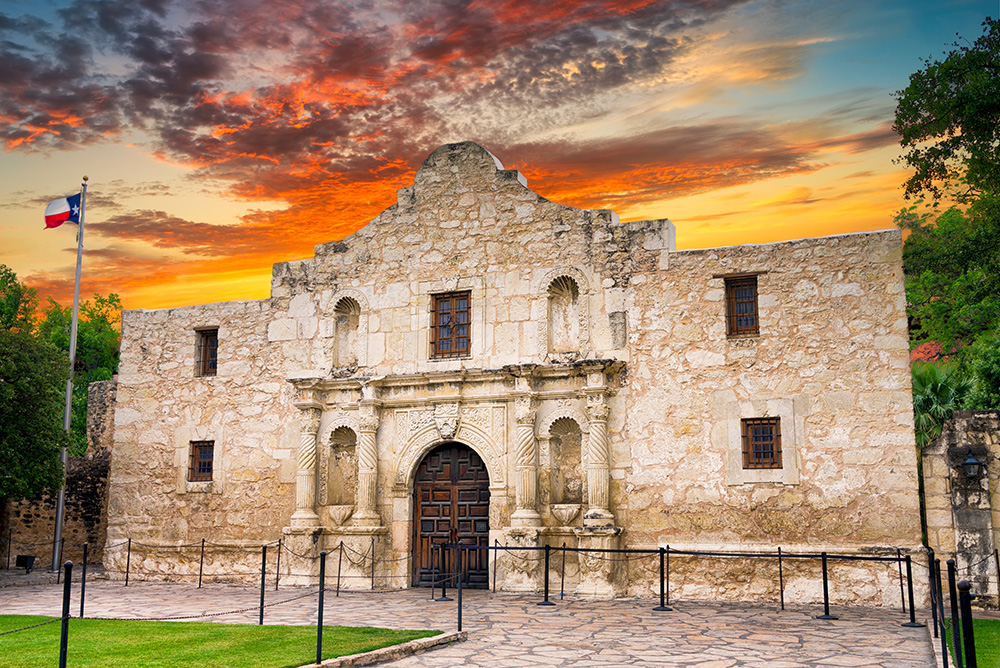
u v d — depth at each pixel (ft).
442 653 37.83
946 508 55.31
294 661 33.76
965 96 66.23
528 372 65.05
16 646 37.19
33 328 141.79
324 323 75.00
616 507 62.69
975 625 46.09
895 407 57.06
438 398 68.33
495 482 65.87
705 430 61.31
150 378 81.05
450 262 71.00
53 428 78.79
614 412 63.87
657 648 39.09
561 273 67.05
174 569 76.74
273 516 73.92
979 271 85.87
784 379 59.88
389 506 69.51
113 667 32.50
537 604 56.08
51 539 90.22
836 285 59.67
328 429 72.64
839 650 38.58
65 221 90.22
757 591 58.23
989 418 55.57
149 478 79.30
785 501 58.59
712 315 62.49
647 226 65.21
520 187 69.67
